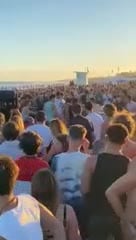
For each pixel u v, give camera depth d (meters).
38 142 5.96
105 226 4.84
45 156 7.71
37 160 5.92
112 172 5.09
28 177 5.75
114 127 5.24
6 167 3.52
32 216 3.55
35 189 4.30
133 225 4.45
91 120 11.80
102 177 5.10
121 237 4.78
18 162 5.83
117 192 4.44
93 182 5.15
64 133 7.99
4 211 3.47
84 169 5.30
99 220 4.89
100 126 11.45
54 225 3.81
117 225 4.82
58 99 21.48
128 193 4.45
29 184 5.73
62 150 7.53
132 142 6.01
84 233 5.30
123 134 5.19
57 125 8.29
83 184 5.30
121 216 4.49
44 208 3.81
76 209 5.63
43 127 9.30
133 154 5.91
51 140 8.91
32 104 23.48
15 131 6.99
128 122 6.68
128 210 4.45
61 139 7.55
